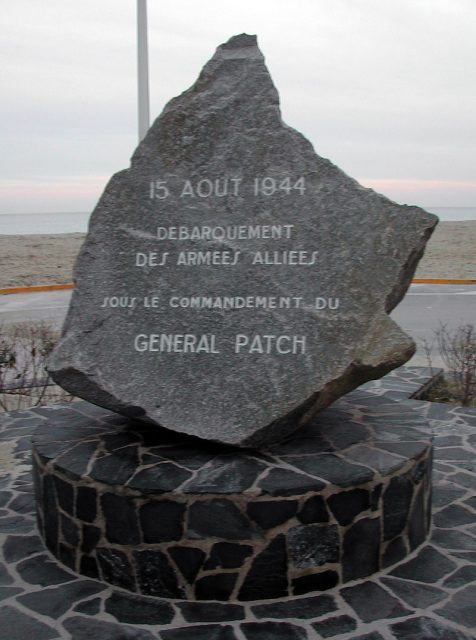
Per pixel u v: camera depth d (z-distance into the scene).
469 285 16.44
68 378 3.67
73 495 3.34
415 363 8.30
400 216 3.69
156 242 3.85
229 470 3.26
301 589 3.16
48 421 4.10
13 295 14.95
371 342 3.46
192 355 3.61
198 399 3.51
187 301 3.72
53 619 3.00
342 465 3.31
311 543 3.15
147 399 3.55
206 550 3.12
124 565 3.22
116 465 3.37
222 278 3.72
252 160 3.86
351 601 3.10
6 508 4.12
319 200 3.75
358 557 3.25
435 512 3.99
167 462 3.37
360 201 3.72
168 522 3.13
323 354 3.47
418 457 3.47
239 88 3.98
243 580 3.12
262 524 3.09
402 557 3.44
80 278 3.88
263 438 3.44
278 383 3.46
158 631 2.91
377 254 3.63
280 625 2.94
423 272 19.08
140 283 3.80
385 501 3.30
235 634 2.88
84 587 3.26
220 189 3.85
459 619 2.96
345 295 3.57
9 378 7.76
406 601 3.09
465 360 7.89
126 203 3.94
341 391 3.53
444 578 3.27
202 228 3.81
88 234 3.94
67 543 3.42
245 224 3.77
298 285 3.63
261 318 3.61
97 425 3.98
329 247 3.67
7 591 3.23
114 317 3.76
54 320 10.98
